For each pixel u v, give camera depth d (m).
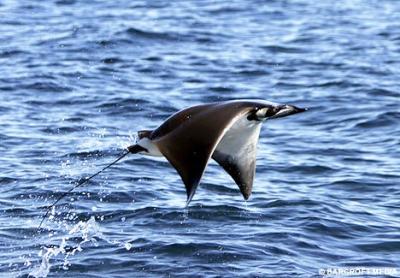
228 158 22.97
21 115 45.44
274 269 27.44
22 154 38.72
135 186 34.66
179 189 34.59
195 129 20.45
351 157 39.66
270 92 52.66
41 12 73.81
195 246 28.77
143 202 32.94
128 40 64.25
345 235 30.30
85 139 41.31
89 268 27.38
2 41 63.06
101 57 59.50
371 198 34.28
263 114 20.88
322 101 50.09
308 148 40.97
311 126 45.16
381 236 30.28
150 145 20.86
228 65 58.53
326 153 40.28
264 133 43.44
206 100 50.56
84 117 45.47
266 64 59.03
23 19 70.94
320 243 29.56
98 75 54.97
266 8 78.62
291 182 36.00
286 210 32.31
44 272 27.12
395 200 34.03
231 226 30.77
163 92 51.44
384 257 28.72
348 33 69.25
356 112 47.44
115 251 28.50
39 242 29.23
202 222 31.09
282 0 82.50
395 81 54.81
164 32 66.88
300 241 29.56
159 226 30.66
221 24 71.56
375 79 55.25
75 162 37.78
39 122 44.16
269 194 34.03
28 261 27.81
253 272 27.17
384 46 65.06
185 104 49.12
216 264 27.70
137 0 80.44
